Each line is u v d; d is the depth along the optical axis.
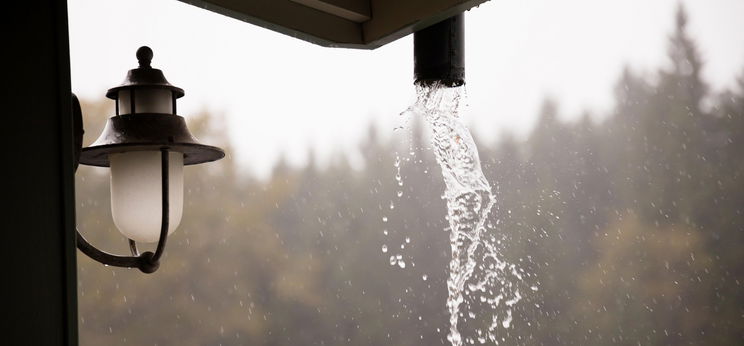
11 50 1.55
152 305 20.14
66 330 1.56
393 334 21.66
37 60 1.58
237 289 21.53
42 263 1.55
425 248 22.34
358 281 22.34
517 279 20.36
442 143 3.61
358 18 3.04
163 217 2.27
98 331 19.36
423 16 2.82
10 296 1.51
